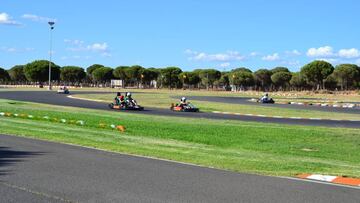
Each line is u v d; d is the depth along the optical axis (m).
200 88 162.62
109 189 9.00
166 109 41.25
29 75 138.50
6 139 16.91
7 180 9.69
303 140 19.91
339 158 15.56
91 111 34.09
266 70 155.50
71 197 8.30
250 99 69.81
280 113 39.19
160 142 17.25
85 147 15.20
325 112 41.81
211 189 9.15
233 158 13.53
